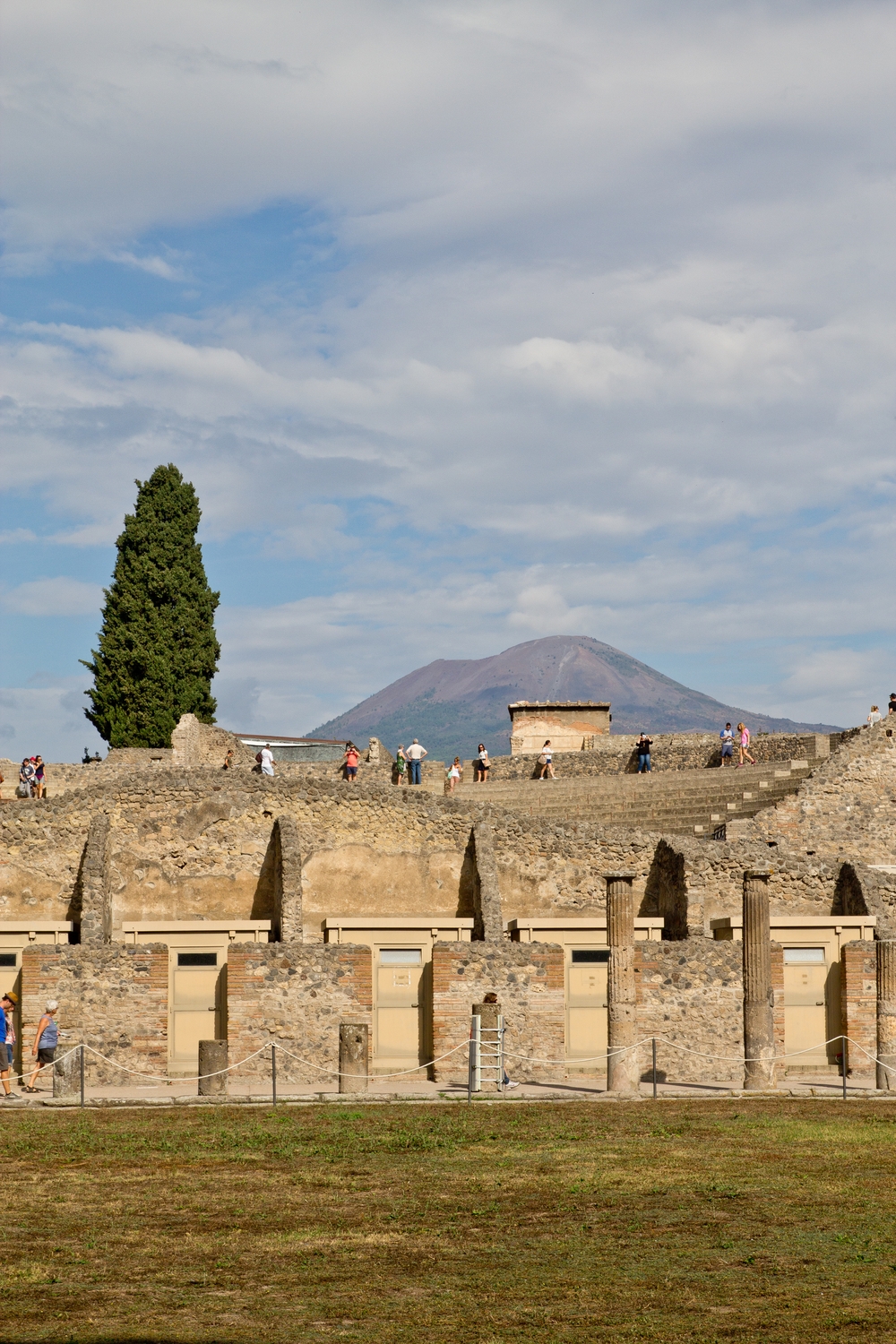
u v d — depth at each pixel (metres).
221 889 43.09
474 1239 19.50
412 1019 37.81
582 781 60.88
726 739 61.84
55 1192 22.41
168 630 72.31
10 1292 17.17
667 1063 37.59
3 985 37.75
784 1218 20.50
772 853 42.44
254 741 74.56
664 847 43.25
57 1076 32.94
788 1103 32.19
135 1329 15.72
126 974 36.38
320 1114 30.14
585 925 38.56
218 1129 28.00
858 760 52.12
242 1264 18.33
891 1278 17.45
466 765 67.19
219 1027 37.44
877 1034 35.66
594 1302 16.69
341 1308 16.48
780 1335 15.38
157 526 73.19
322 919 43.16
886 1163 24.30
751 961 35.12
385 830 43.72
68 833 42.72
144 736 70.88
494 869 41.81
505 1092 33.72
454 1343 15.25
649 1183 22.81
